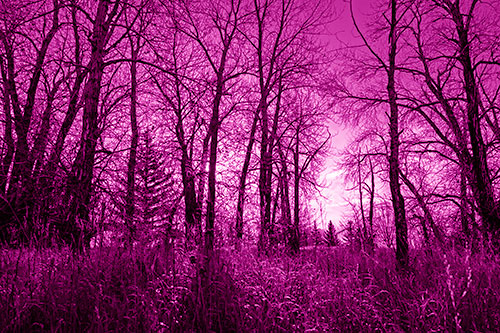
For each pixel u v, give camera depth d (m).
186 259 4.72
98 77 7.22
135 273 4.07
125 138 11.16
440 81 11.77
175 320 3.48
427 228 7.04
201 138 11.31
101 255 4.47
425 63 11.12
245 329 3.51
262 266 4.77
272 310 3.74
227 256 5.52
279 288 4.16
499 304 3.67
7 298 3.32
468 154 10.20
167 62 8.75
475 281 4.01
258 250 6.27
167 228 5.36
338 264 5.90
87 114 6.95
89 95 7.06
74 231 5.55
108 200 6.52
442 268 4.36
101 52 7.39
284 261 5.40
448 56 10.95
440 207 10.19
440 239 6.03
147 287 3.78
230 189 9.18
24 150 8.02
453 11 10.70
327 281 4.81
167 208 7.33
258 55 11.77
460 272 4.21
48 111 8.97
